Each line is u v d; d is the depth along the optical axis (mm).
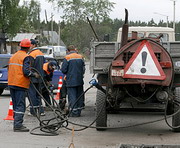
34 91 12008
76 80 12188
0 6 49875
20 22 51125
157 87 8672
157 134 9609
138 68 8445
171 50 9688
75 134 9570
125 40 9156
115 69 8547
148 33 15172
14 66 9750
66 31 64938
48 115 12477
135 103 9922
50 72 13008
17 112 9844
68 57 12359
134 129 10273
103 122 9773
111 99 9617
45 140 8852
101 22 61125
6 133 9641
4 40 50719
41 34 84688
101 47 9727
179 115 9492
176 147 7895
